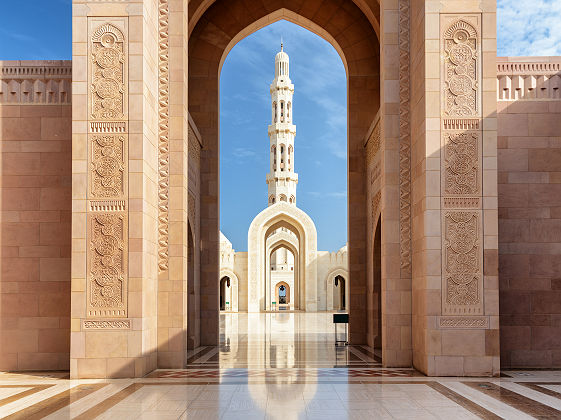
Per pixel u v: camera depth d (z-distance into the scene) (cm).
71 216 1117
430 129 1038
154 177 1123
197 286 1606
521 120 1175
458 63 1048
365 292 1669
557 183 1163
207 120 1711
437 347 1002
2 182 1152
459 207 1025
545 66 1179
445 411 707
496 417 674
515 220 1157
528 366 1130
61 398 809
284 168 4934
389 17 1195
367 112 1712
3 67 1169
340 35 1727
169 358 1120
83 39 1044
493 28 1051
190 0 1536
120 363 993
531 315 1138
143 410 720
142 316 1002
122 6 1047
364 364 1180
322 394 825
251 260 3872
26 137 1160
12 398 814
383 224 1173
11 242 1141
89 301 1002
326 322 2675
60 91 1166
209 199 1692
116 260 1009
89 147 1027
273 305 5231
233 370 1090
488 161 1031
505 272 1148
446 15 1054
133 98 1035
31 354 1121
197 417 679
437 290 1012
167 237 1143
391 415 686
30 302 1130
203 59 1717
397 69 1188
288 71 5028
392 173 1170
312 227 3941
